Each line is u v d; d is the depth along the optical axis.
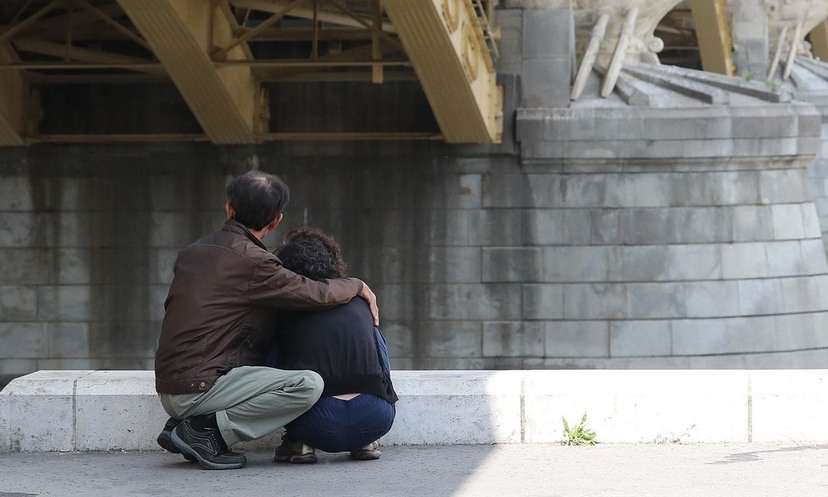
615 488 15.85
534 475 16.84
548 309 51.12
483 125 48.06
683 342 50.91
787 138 50.81
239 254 17.03
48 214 53.25
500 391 19.48
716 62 78.62
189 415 17.19
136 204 52.84
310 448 17.83
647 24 55.31
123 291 52.84
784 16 86.00
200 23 42.91
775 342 51.22
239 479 16.56
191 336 16.95
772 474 16.80
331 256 18.06
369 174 52.00
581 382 19.58
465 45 42.47
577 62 54.25
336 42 52.28
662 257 51.16
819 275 52.00
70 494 15.58
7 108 51.09
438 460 18.08
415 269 51.72
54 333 53.09
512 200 51.50
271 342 17.89
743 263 51.25
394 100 52.09
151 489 15.88
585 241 51.22
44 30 52.12
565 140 50.88
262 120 51.81
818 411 19.39
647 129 50.81
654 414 19.41
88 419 19.34
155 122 52.84
